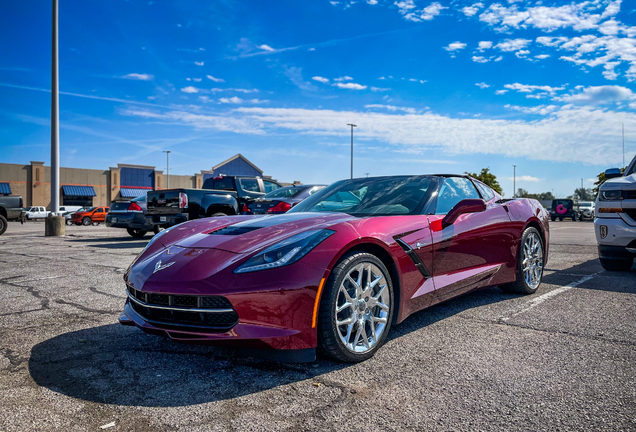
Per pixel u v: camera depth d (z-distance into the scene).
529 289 4.02
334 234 2.41
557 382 2.09
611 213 4.93
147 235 12.14
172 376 2.23
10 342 2.78
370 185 3.61
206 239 2.63
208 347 2.67
